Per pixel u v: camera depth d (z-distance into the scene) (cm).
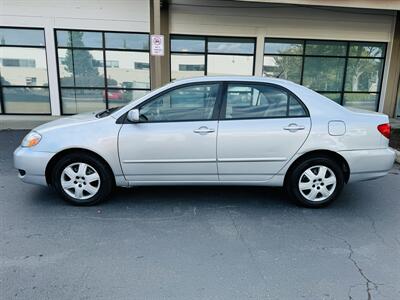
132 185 413
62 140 393
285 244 330
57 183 407
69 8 1037
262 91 405
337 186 416
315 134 399
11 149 707
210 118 399
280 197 456
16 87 1091
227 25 1109
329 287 264
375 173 414
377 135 409
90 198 411
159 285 263
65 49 1076
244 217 391
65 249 314
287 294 255
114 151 394
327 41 1179
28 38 1052
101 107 1145
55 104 1106
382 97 1255
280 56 1172
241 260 300
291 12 1124
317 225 373
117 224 367
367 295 255
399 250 322
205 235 346
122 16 1062
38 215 387
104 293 253
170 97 400
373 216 400
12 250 311
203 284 265
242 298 249
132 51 1104
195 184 415
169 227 362
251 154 400
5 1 1009
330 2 970
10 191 462
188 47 1122
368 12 1156
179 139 393
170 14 1076
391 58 1210
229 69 1159
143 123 396
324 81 1221
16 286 260
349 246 328
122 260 297
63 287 259
